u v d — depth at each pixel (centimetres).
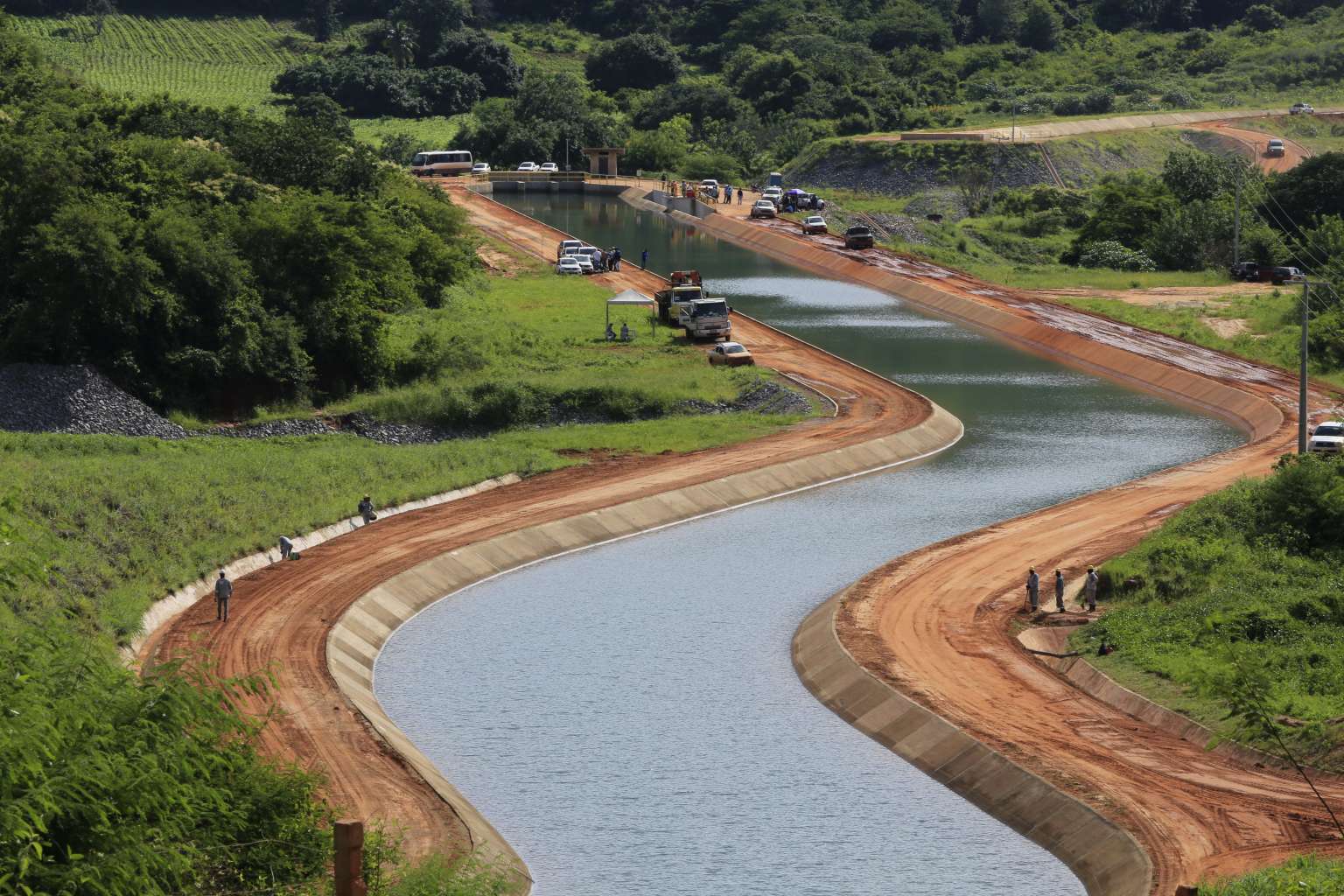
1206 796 6284
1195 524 9656
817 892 5931
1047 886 5962
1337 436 12188
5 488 9238
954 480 11950
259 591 9000
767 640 8631
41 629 4366
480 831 6194
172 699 4366
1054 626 8469
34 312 12850
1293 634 7719
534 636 8675
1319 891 4950
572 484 11538
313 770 6538
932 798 6706
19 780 3819
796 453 12306
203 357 13212
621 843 6328
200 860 4469
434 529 10306
